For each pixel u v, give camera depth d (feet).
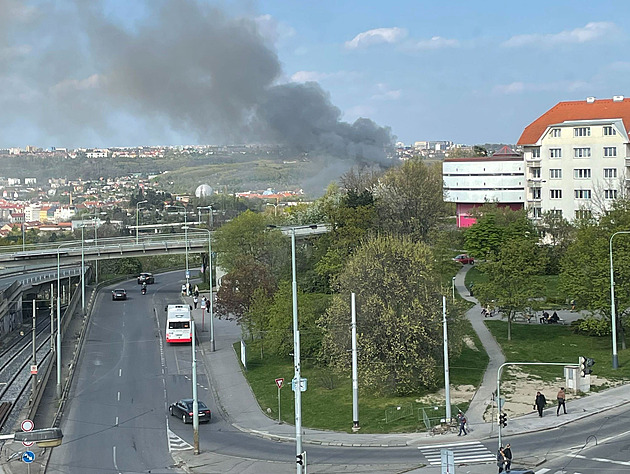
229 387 270.26
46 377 272.51
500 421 174.29
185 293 473.26
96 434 221.25
